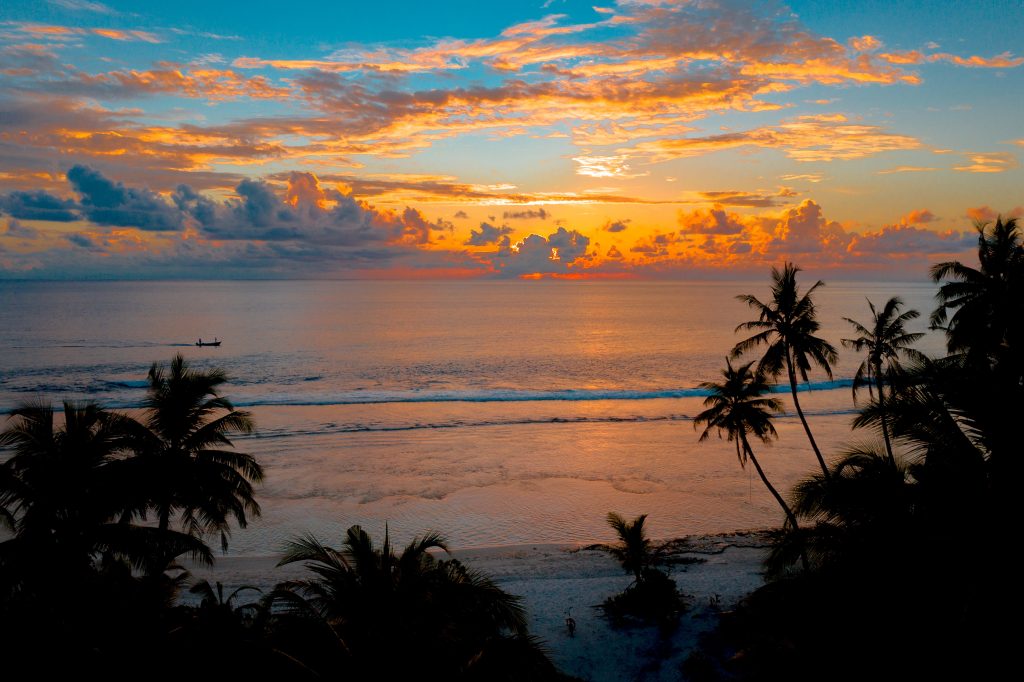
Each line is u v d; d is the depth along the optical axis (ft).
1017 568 35.37
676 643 67.21
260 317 650.84
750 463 147.54
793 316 94.53
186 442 66.33
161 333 468.75
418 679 37.40
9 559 52.21
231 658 40.81
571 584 85.46
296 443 162.91
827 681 41.75
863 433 172.76
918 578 38.17
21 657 43.45
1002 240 79.82
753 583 82.38
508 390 244.42
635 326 562.25
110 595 52.08
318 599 43.09
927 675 38.06
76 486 56.13
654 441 168.04
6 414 190.29
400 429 179.63
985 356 42.70
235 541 103.81
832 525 45.27
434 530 110.01
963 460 38.47
